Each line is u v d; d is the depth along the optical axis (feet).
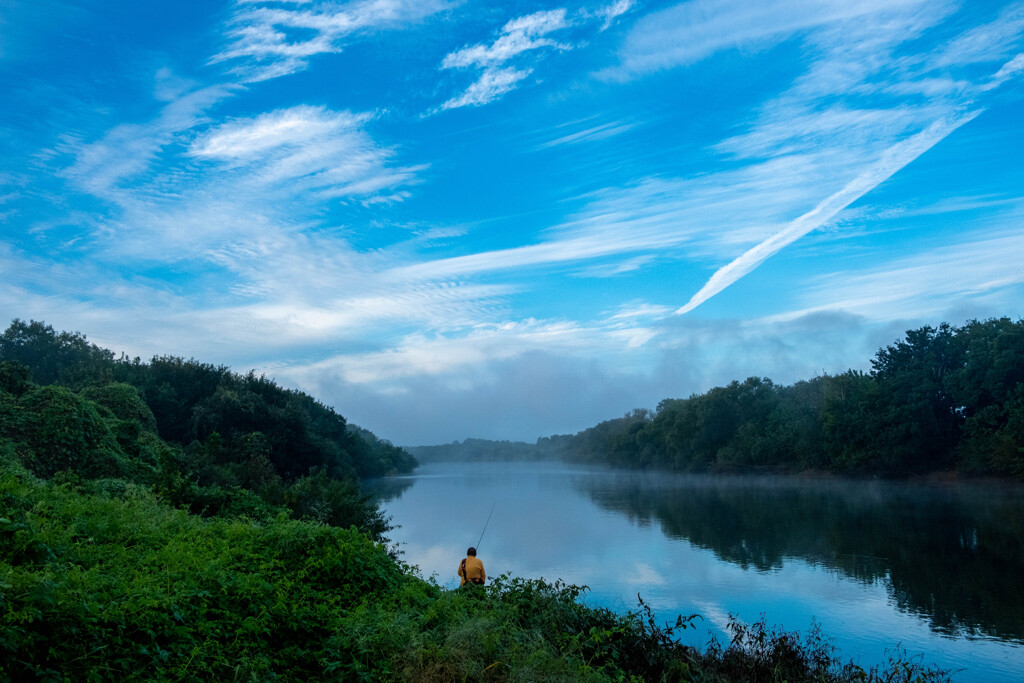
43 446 72.23
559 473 609.01
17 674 18.20
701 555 115.24
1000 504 186.60
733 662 38.14
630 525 162.61
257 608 26.68
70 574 23.70
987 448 241.96
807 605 78.33
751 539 137.08
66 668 19.10
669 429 486.38
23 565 24.56
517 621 32.14
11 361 82.99
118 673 19.99
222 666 22.26
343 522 99.30
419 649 25.88
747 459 390.01
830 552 119.75
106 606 22.16
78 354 302.66
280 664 24.08
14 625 18.79
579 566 101.86
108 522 33.73
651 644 34.01
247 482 120.67
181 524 38.99
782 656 39.06
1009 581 93.61
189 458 108.88
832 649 44.75
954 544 126.11
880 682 41.19
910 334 292.81
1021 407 229.86
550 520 174.70
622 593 82.58
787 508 201.57
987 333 263.29
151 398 192.54
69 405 76.38
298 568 33.47
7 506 31.12
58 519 32.55
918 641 64.85
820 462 333.42
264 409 209.56
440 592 36.11
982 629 69.31
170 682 20.29
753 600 80.02
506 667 26.14
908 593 86.17
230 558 31.81
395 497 274.16
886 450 277.64
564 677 26.23
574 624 34.06
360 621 27.84
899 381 277.64
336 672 24.52
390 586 34.01
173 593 25.53
